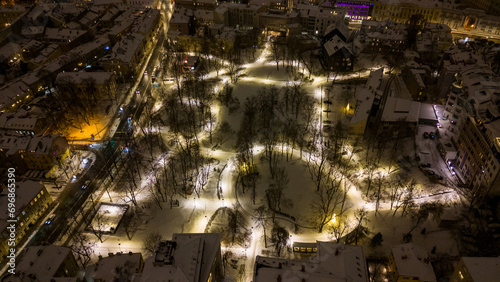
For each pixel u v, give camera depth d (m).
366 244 109.38
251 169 137.38
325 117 170.62
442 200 122.56
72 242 114.19
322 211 120.81
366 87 175.62
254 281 78.56
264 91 181.62
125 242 113.56
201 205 125.88
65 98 181.50
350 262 83.94
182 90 193.62
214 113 175.75
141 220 120.88
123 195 131.38
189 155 141.62
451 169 136.50
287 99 175.50
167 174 139.75
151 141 152.62
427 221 116.00
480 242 107.12
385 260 103.62
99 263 97.31
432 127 154.62
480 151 121.06
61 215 125.31
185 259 85.06
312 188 130.12
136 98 192.00
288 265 83.88
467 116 134.88
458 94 146.62
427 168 137.00
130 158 147.25
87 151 154.50
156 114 177.00
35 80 186.12
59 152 145.50
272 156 144.75
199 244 88.94
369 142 149.25
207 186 133.50
